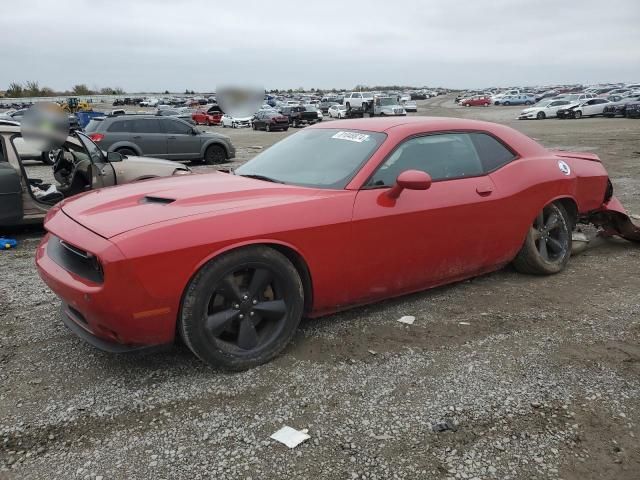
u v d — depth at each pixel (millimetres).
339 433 2559
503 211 4258
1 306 4188
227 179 3809
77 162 7137
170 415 2707
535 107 41188
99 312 2764
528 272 4820
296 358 3279
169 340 2945
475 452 2426
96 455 2412
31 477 2277
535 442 2492
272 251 3127
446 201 3865
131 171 7207
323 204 3346
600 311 4016
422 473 2295
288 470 2312
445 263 3992
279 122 34688
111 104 86500
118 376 3090
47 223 3340
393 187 3594
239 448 2453
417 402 2811
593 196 5227
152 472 2301
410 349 3398
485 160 4309
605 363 3219
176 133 16281
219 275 2943
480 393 2891
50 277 3047
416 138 3930
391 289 3770
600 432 2564
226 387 2963
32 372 3143
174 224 2854
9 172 6008
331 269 3389
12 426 2621
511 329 3695
